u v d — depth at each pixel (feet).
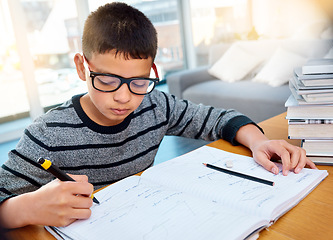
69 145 2.72
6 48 12.39
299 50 9.66
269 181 2.00
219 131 2.98
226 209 1.72
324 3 10.91
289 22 12.51
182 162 2.43
